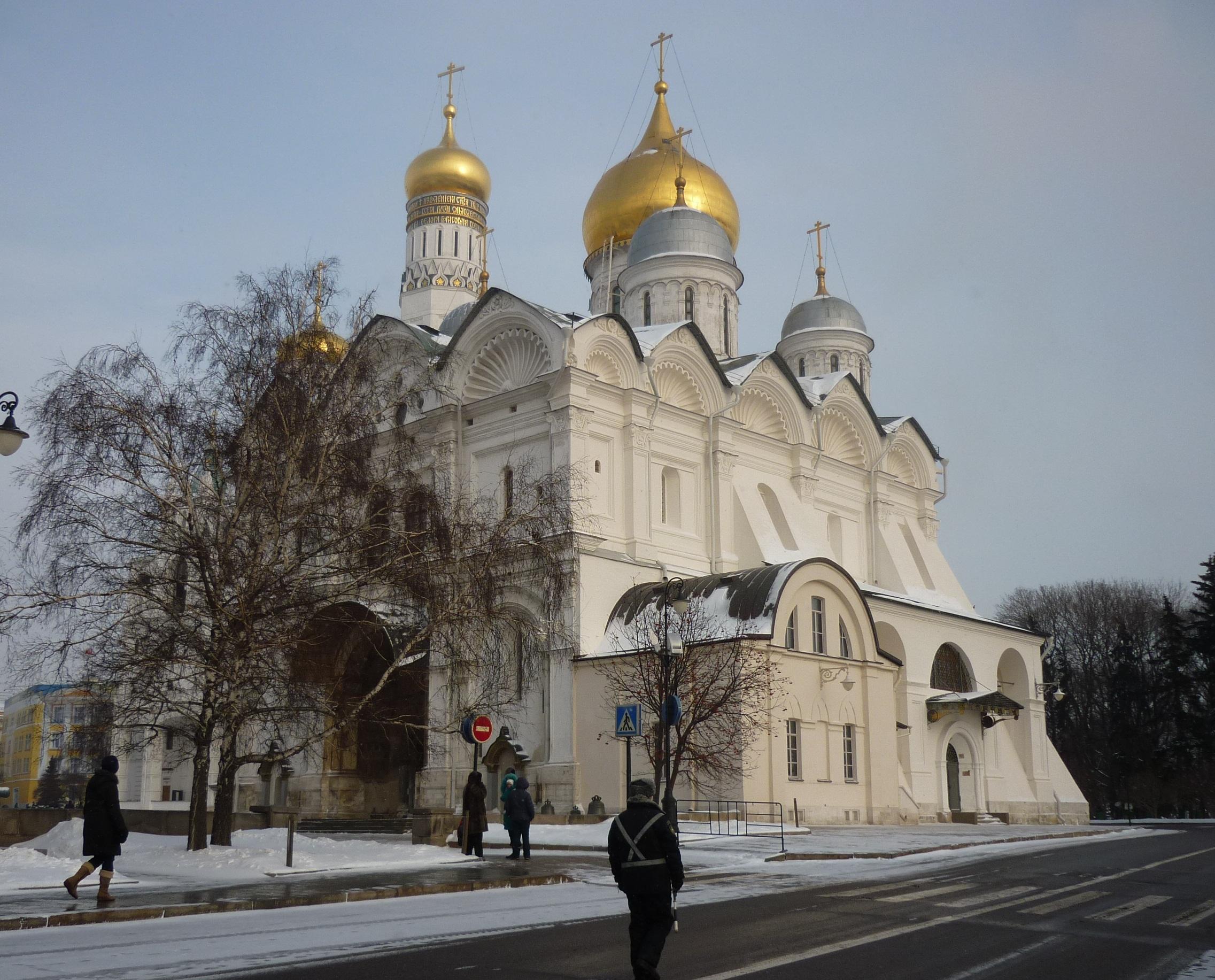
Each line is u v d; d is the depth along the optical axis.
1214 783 79.81
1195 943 14.62
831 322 76.75
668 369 52.50
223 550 27.97
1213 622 82.06
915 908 18.06
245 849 26.23
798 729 43.22
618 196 71.25
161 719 40.28
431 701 44.59
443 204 78.31
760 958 13.30
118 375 29.08
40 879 20.89
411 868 23.98
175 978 11.85
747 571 45.38
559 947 13.98
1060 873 24.34
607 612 46.44
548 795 43.91
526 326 49.97
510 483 49.03
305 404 29.56
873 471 63.19
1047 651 95.81
